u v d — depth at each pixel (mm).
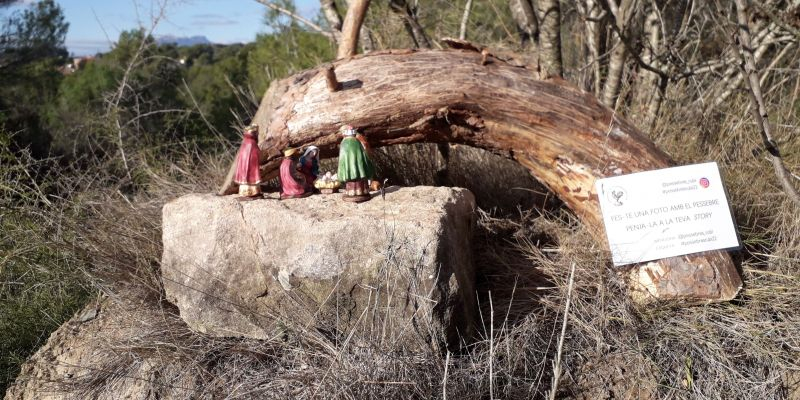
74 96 8336
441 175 4062
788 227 3311
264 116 3449
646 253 2959
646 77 4738
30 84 9031
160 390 2998
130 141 5375
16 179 4277
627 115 4492
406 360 2682
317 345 2881
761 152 3979
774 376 2764
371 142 3416
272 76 7035
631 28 4410
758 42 4512
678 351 2863
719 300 2938
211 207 3023
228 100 8734
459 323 2811
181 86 8594
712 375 2793
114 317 3531
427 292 2715
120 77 8055
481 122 3264
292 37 6914
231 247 2967
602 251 3146
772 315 2977
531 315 3037
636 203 3008
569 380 2834
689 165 3033
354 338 2811
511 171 4000
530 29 4832
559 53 4320
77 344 3512
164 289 3344
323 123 3277
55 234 4012
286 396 2715
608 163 3152
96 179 5043
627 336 2904
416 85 3227
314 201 3062
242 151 3135
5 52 9203
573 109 3195
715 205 3010
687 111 4445
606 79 4688
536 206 3840
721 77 4738
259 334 2975
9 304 3824
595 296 3045
